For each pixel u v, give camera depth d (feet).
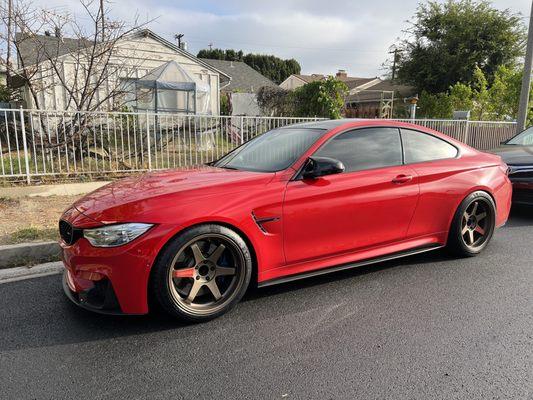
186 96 47.60
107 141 28.66
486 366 8.80
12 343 9.69
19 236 15.64
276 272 11.62
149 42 55.42
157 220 9.87
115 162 29.04
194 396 7.91
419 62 101.76
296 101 64.44
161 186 11.25
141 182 12.02
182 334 10.14
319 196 11.81
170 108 46.83
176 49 57.36
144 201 10.30
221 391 8.05
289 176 11.69
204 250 10.66
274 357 9.18
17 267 14.32
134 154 29.66
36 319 10.80
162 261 9.88
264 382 8.32
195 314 10.44
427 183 13.91
